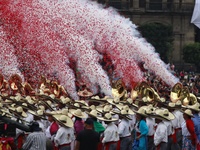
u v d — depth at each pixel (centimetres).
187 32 10094
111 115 2656
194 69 9525
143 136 2650
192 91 4491
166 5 10081
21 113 2506
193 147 2733
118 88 3397
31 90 3728
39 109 2620
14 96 3039
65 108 2705
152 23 9569
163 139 2647
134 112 2744
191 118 2741
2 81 3684
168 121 2727
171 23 10088
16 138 2603
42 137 2147
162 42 9012
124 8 9944
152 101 3141
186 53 9300
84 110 2769
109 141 2570
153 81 4809
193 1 10119
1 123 2323
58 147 2467
